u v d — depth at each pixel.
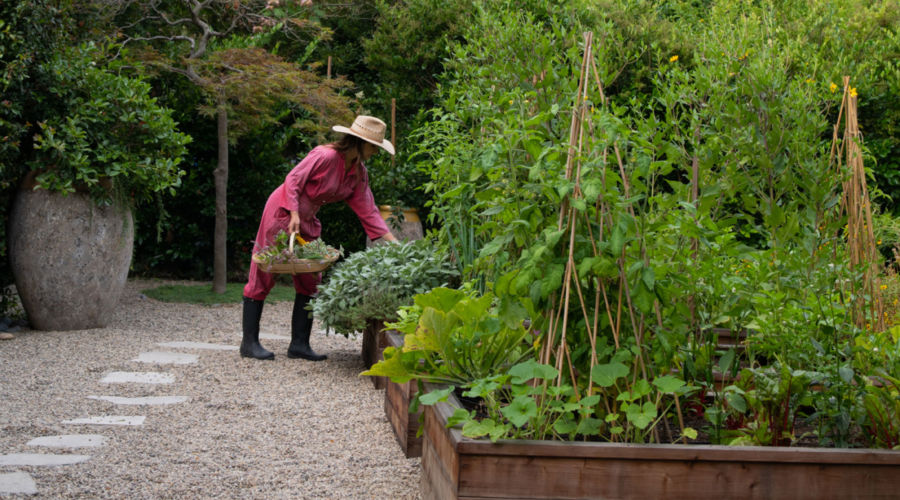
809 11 7.76
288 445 3.33
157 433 3.44
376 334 4.62
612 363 2.14
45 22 5.73
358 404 4.09
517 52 3.91
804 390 2.36
